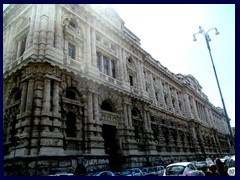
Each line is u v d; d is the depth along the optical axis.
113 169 26.25
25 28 25.92
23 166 16.59
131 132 29.56
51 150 17.98
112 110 29.08
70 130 22.09
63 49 24.28
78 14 28.52
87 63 26.22
